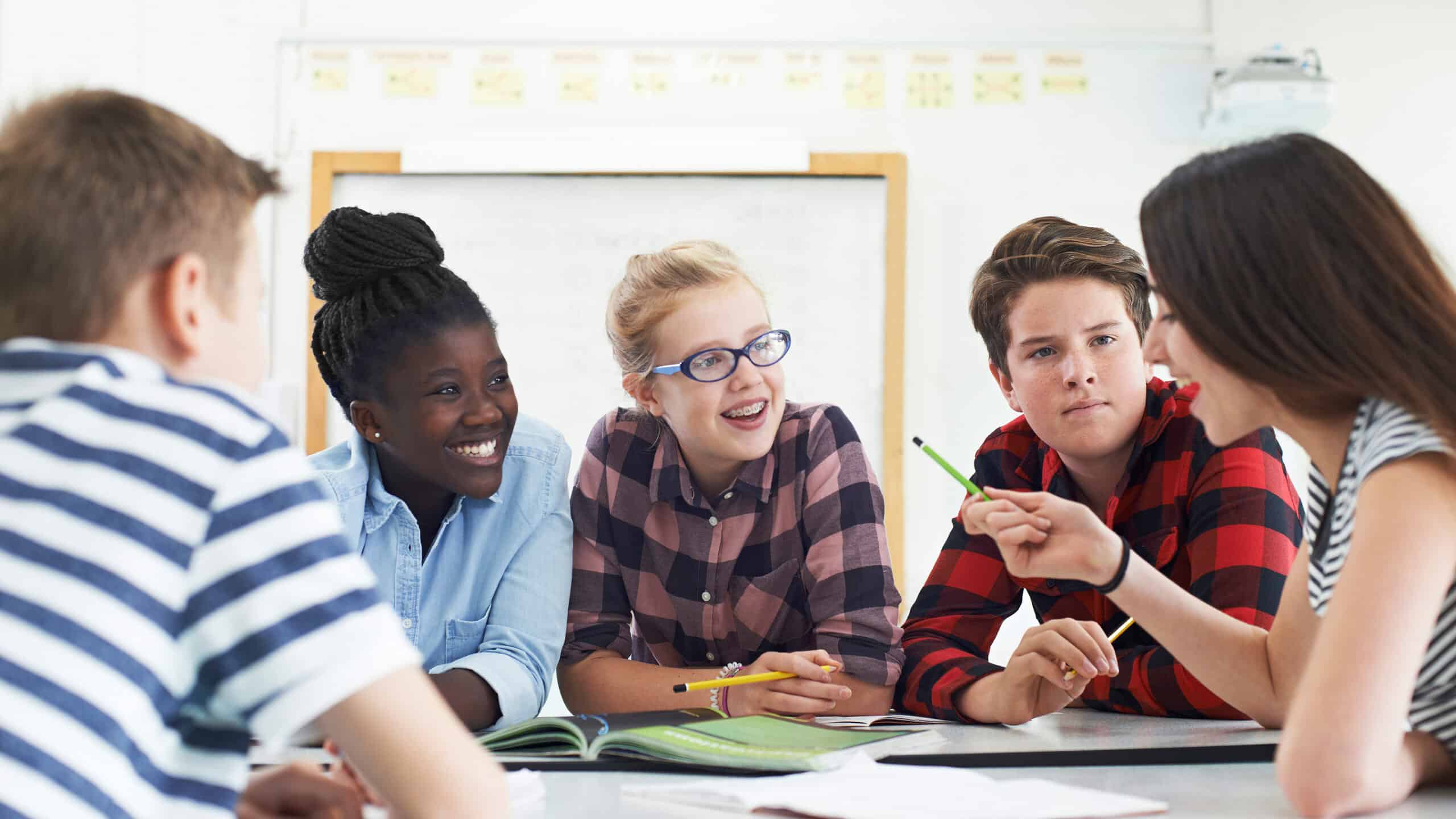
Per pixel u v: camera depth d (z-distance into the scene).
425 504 1.34
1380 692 0.68
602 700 1.31
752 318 1.35
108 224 0.60
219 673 0.55
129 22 2.72
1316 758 0.69
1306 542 0.98
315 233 1.31
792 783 0.78
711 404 1.33
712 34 2.75
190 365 0.63
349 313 1.26
